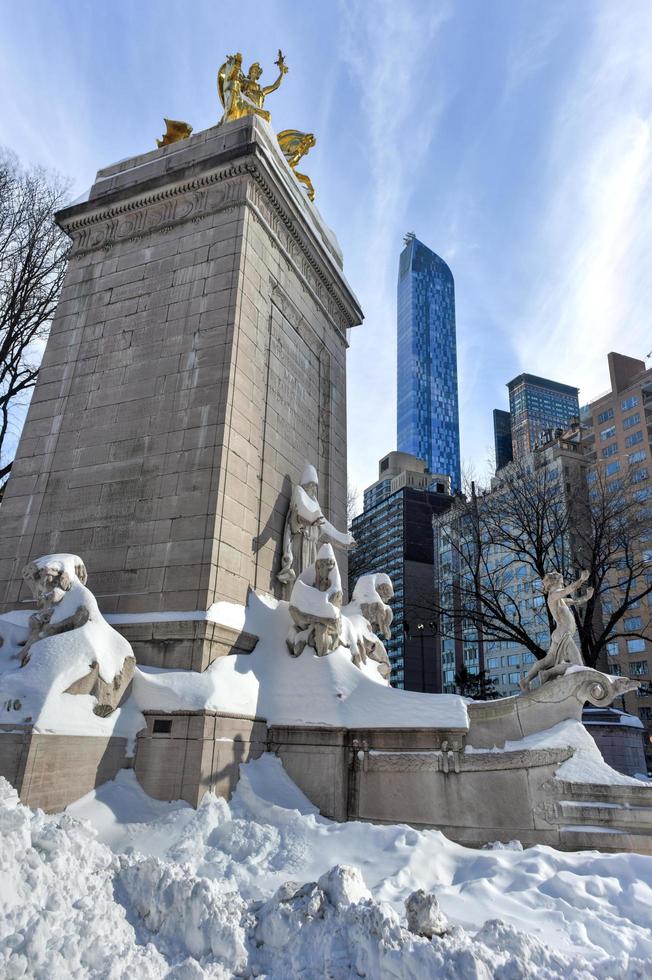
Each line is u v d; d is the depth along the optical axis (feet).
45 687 27.73
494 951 15.15
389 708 33.68
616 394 254.06
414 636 113.19
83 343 47.91
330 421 59.00
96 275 50.49
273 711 35.50
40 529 42.34
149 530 38.73
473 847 29.25
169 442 40.78
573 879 21.48
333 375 61.98
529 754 30.12
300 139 65.67
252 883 22.81
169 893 17.81
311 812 31.22
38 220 74.79
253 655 37.42
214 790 29.78
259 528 43.09
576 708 31.53
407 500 300.81
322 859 24.89
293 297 54.54
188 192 49.62
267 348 47.96
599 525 90.22
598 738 73.26
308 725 34.17
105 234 52.08
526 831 28.78
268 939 16.57
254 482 42.80
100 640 30.94
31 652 29.89
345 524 58.90
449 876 24.07
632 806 27.73
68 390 46.52
